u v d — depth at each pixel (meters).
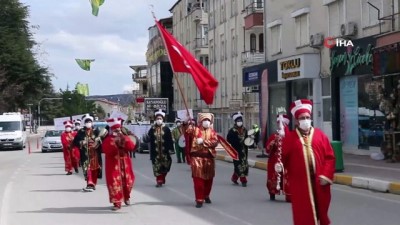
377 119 24.30
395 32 21.47
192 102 68.25
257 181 18.64
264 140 29.58
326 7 28.09
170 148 17.17
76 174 22.45
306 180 7.61
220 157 30.12
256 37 45.22
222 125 53.81
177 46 14.53
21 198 15.18
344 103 27.06
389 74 21.70
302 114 7.72
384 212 12.02
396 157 21.62
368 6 24.53
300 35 31.25
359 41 24.86
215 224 10.73
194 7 65.75
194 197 14.72
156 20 14.77
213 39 56.31
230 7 50.16
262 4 41.44
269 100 36.41
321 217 7.66
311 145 7.65
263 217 11.46
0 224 11.19
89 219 11.57
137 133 38.28
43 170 24.73
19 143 46.53
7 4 62.50
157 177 17.23
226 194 15.17
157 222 11.05
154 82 90.06
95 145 16.33
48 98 109.06
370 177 16.94
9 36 59.84
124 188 13.07
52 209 13.06
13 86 58.84
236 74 48.91
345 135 27.14
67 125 22.50
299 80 31.39
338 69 26.88
